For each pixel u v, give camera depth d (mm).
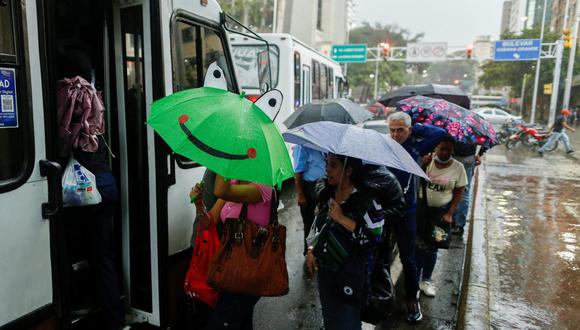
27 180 2246
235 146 2287
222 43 3896
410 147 3834
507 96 64812
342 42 56375
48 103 2336
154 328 3328
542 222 7188
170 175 3143
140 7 2990
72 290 3143
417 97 4746
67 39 3137
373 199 2639
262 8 29859
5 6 2143
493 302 4375
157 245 3016
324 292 2797
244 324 2943
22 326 2270
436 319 4062
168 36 3119
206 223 2836
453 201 4219
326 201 2830
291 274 5062
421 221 4211
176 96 2510
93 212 2904
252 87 9281
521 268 5262
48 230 2357
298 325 3971
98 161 2879
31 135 2254
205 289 2803
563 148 18766
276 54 9234
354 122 4984
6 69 2152
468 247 6016
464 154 6270
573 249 5938
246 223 2645
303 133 2721
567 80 26375
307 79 10734
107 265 2973
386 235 2938
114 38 3104
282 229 2715
